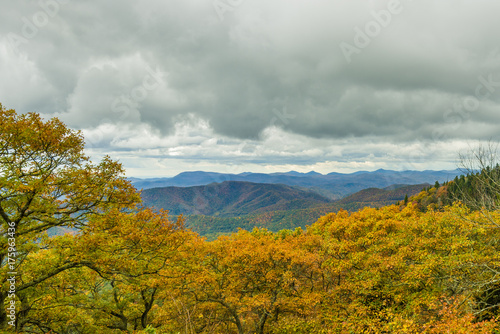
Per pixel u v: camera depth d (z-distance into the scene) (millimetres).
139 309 22312
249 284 25156
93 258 13852
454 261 15367
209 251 23844
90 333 19391
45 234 15891
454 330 9305
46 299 16891
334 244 24750
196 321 17953
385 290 19422
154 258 17312
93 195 14242
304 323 21891
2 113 12055
